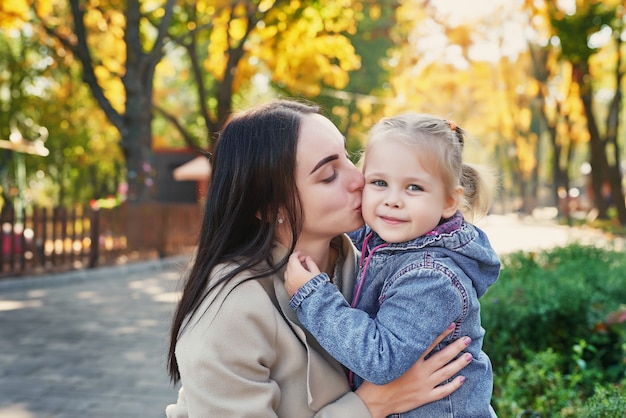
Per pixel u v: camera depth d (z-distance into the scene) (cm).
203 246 166
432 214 167
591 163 2861
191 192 3066
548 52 3056
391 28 2236
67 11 1911
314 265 163
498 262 175
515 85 3694
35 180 3384
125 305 925
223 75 1761
